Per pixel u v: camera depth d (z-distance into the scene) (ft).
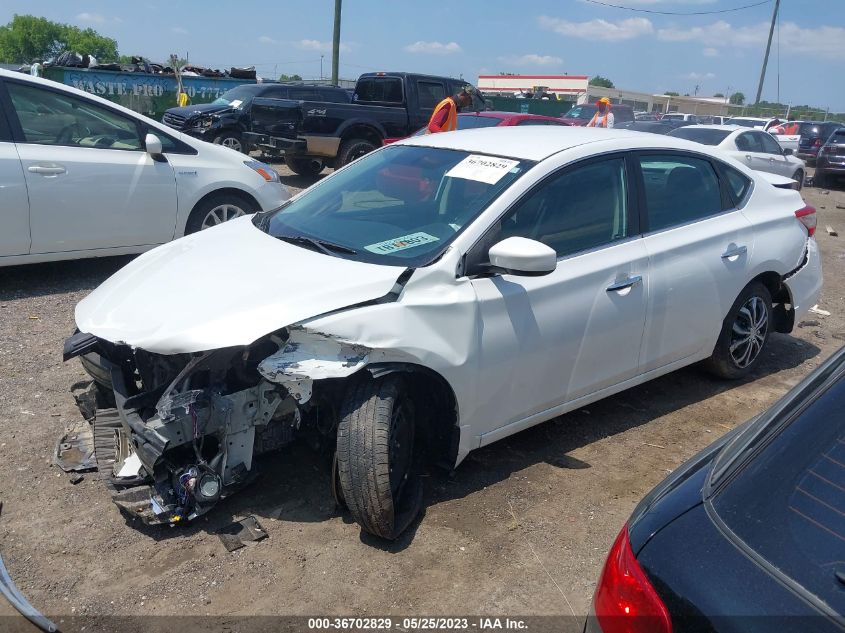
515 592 9.43
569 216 12.07
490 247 10.92
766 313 15.90
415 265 10.46
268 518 10.69
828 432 5.48
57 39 285.02
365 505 9.62
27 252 19.60
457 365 10.28
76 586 9.24
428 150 13.61
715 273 14.10
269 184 24.11
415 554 10.03
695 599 4.76
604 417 14.44
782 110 179.42
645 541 5.38
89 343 10.67
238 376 10.35
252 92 52.95
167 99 75.46
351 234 11.77
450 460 11.10
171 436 9.72
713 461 6.06
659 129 54.08
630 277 12.52
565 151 12.31
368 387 9.78
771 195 15.96
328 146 41.19
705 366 16.06
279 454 12.30
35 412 13.47
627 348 12.85
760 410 15.08
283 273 10.54
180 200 21.97
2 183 18.67
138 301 10.62
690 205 14.24
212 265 11.21
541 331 11.29
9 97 19.11
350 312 9.59
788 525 4.99
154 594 9.14
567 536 10.59
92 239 20.58
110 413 12.17
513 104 86.94
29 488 11.18
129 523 10.47
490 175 11.89
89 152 20.26
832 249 33.71
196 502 10.25
